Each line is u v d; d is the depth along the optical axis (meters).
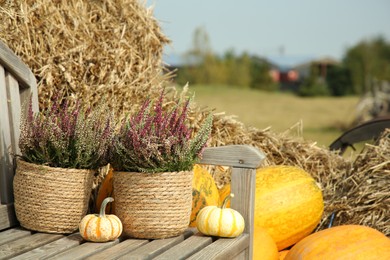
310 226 3.49
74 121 2.77
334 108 27.64
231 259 2.72
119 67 3.59
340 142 4.42
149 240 2.76
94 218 2.66
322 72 50.28
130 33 3.74
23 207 2.77
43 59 3.29
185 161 2.76
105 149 2.79
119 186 2.76
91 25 3.54
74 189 2.75
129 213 2.73
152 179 2.71
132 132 2.68
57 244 2.60
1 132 2.87
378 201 3.63
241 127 4.12
